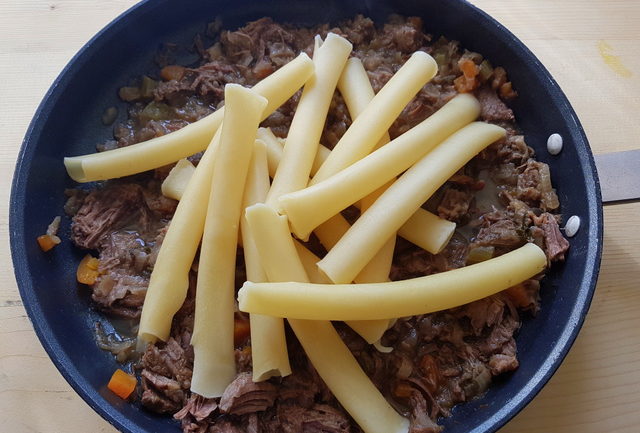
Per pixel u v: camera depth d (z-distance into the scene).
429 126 0.39
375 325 0.36
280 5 0.46
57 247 0.40
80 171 0.40
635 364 0.39
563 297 0.38
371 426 0.35
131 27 0.43
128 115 0.44
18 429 0.38
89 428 0.38
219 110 0.41
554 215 0.40
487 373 0.38
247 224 0.37
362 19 0.45
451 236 0.39
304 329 0.35
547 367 0.35
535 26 0.48
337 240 0.38
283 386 0.37
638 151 0.41
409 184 0.37
